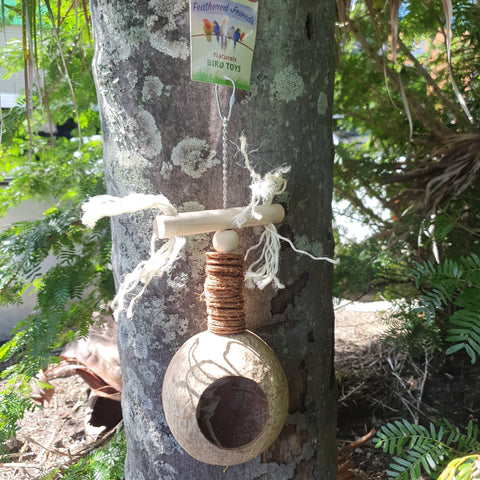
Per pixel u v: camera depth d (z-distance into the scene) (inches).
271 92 47.1
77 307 90.0
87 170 107.5
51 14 63.6
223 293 44.1
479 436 86.6
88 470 77.3
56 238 87.4
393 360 111.3
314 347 54.7
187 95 46.1
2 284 86.2
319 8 49.1
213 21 42.2
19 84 134.1
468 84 105.7
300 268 52.0
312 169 51.1
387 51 107.5
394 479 63.5
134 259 51.1
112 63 47.4
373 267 99.6
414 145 113.1
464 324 57.5
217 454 43.0
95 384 102.8
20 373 88.1
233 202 48.3
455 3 99.8
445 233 82.4
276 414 43.9
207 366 42.8
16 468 90.9
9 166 112.2
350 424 98.0
